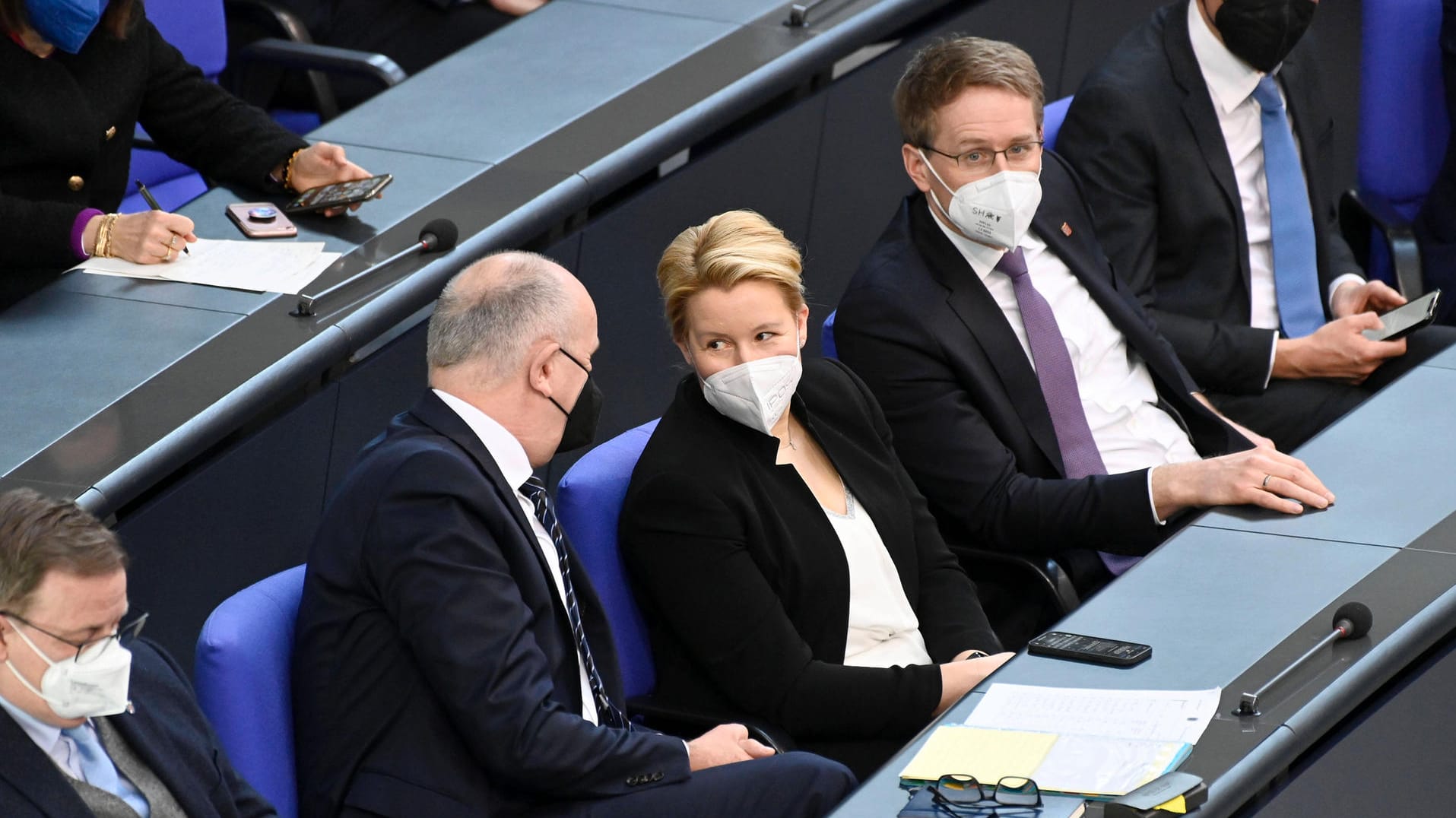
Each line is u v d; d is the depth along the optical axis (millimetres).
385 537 8711
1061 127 14422
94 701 7441
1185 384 13031
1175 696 8281
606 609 10258
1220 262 14078
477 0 19312
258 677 8594
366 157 14266
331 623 8805
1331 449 11016
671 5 17328
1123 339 12984
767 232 10336
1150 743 7855
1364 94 16266
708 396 10367
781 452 10727
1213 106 14141
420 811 8602
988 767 7848
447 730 8758
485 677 8555
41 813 7383
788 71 15828
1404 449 10930
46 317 11742
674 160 15242
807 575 10359
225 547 11453
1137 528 11141
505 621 8672
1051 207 12977
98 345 11406
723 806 8898
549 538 9578
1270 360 13570
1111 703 8297
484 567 8766
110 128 12875
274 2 17188
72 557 7277
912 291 12031
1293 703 8180
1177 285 14188
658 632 10438
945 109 11891
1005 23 18344
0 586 7254
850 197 17234
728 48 16188
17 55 12375
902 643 10766
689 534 10047
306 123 17891
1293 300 14352
